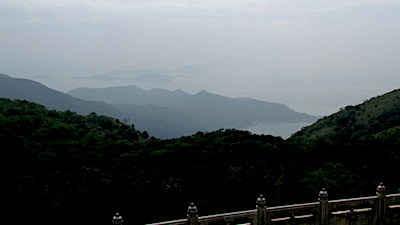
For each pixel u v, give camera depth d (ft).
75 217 189.88
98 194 198.39
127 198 204.64
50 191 188.14
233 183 228.43
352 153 270.26
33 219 179.01
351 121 547.49
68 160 223.10
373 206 100.83
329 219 95.61
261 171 237.45
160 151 248.11
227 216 85.10
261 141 285.84
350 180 236.63
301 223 92.48
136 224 203.31
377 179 249.34
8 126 252.21
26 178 188.03
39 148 229.04
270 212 89.30
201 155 250.37
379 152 272.31
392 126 474.49
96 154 241.76
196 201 216.74
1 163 192.24
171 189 217.77
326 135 522.06
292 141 302.45
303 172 244.01
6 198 175.73
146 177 218.59
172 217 210.18
